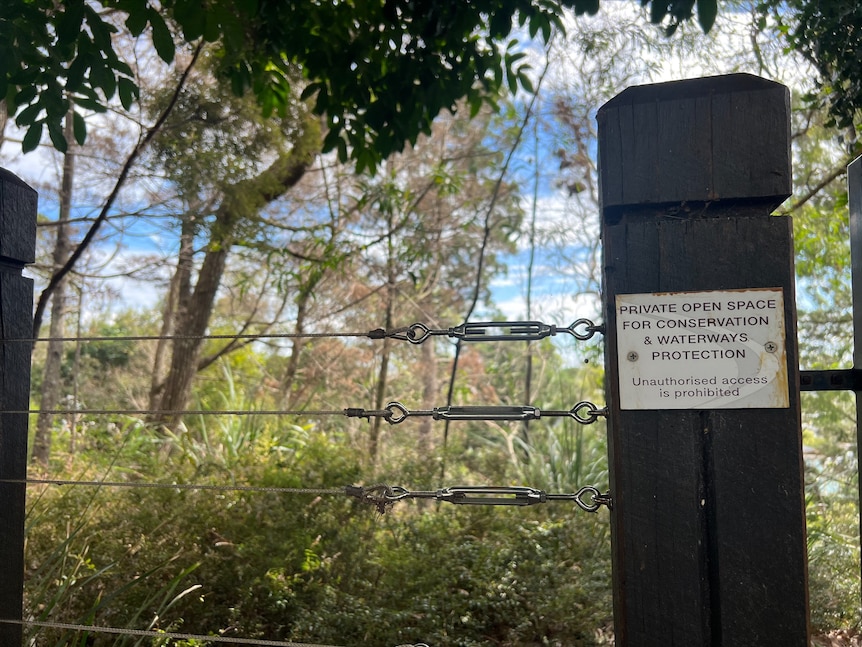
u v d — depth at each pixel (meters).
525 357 7.68
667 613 1.29
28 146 2.59
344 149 3.72
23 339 1.85
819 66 3.04
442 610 3.02
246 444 5.44
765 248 1.28
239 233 5.82
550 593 3.15
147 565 3.06
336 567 3.29
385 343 6.54
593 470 5.09
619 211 1.34
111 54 2.49
